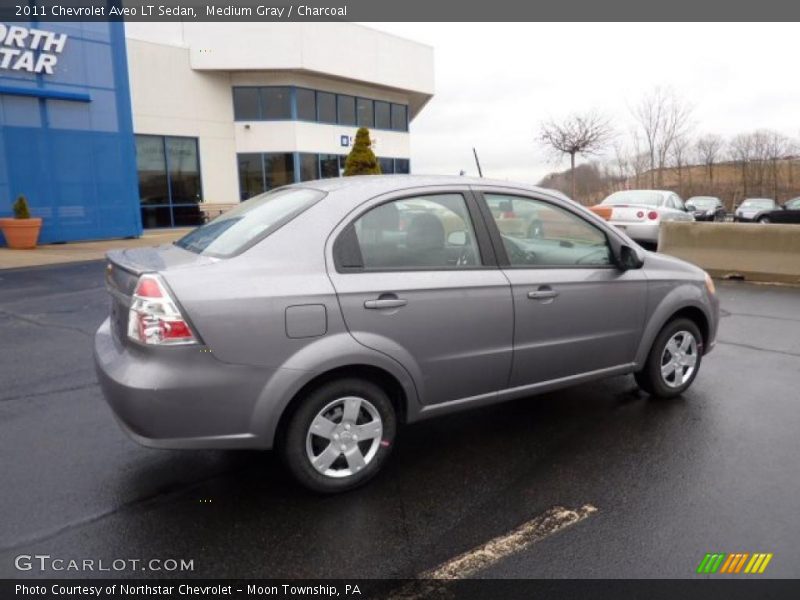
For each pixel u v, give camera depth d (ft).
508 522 9.68
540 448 12.37
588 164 130.82
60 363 18.20
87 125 51.44
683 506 10.11
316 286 9.80
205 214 75.92
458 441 12.73
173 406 9.09
